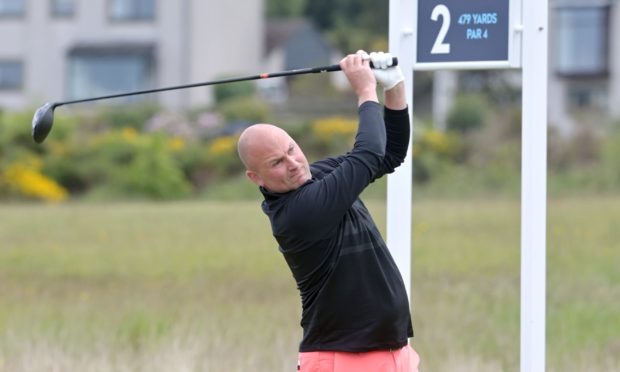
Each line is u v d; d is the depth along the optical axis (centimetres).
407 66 1292
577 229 3803
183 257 3356
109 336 2080
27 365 1797
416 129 6925
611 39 8862
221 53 10238
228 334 2094
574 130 6650
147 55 9725
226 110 7956
